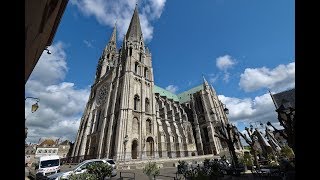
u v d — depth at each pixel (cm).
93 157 5388
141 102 5850
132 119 5259
